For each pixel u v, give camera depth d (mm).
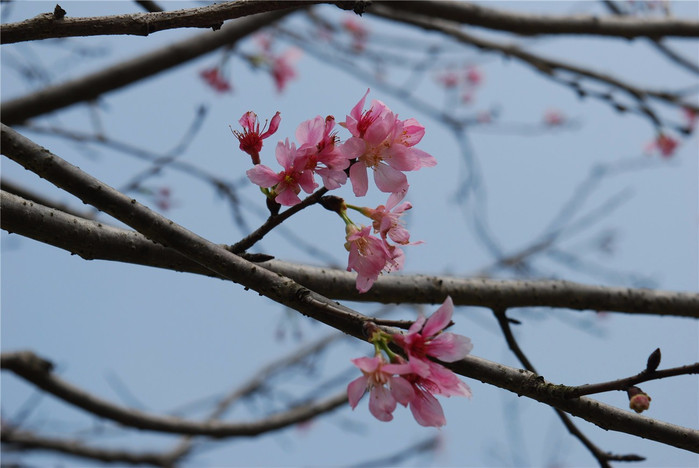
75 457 1774
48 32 948
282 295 937
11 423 1761
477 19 1491
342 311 926
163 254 1020
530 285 1121
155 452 1863
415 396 906
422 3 1464
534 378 942
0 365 1364
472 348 907
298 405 1799
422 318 905
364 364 896
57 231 993
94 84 1428
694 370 914
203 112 1432
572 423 1051
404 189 933
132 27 948
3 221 980
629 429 938
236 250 950
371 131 927
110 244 1008
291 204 938
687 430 939
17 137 943
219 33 1474
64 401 1410
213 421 1535
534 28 1517
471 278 1112
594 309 1141
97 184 945
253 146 950
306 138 931
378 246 933
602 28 1551
